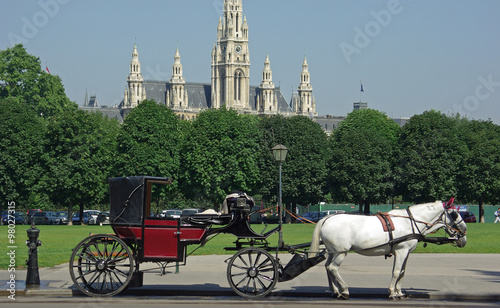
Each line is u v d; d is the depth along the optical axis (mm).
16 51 142750
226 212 22781
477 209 121812
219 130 104062
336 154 106500
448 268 30422
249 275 22078
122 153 102750
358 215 22578
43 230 69375
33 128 101312
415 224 22594
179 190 108000
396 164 107688
